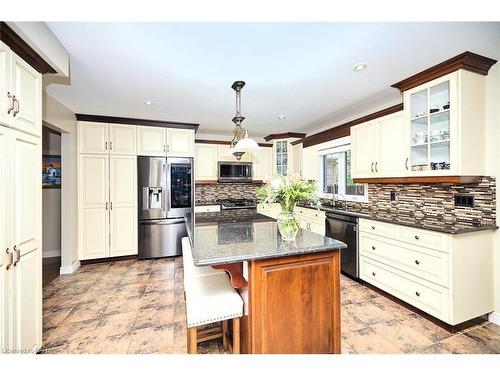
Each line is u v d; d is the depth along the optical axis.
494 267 2.05
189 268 1.90
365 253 2.75
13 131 1.38
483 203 2.09
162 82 2.40
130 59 1.95
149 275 3.16
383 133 2.76
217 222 2.42
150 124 3.84
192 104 3.08
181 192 3.99
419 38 1.68
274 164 5.04
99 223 3.57
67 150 3.23
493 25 1.54
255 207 5.02
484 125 2.07
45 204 3.95
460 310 1.90
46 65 1.65
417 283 2.15
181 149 4.01
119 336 1.89
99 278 3.05
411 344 1.77
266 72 2.20
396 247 2.36
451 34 1.63
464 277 1.92
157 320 2.11
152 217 3.83
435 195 2.48
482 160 2.06
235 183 5.16
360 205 3.50
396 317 2.14
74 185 3.36
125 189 3.70
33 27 1.40
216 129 4.55
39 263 1.65
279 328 1.37
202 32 1.59
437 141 2.16
